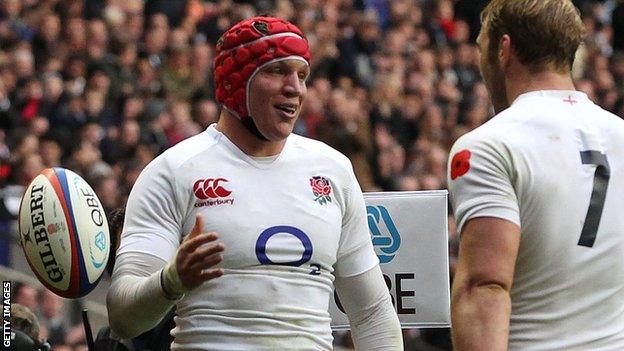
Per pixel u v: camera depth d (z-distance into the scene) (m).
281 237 8.09
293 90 8.17
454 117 30.23
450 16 33.91
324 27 30.44
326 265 8.24
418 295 9.52
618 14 36.00
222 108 8.36
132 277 7.93
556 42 7.54
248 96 8.14
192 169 8.16
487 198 7.23
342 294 8.59
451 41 33.47
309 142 8.48
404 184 25.48
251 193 8.14
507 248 7.16
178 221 8.14
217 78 8.31
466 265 7.22
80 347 18.02
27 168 22.08
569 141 7.42
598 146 7.46
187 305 8.11
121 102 25.59
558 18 7.53
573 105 7.56
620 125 7.62
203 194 8.10
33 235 8.12
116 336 8.30
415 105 29.70
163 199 8.12
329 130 23.45
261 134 8.18
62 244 8.08
